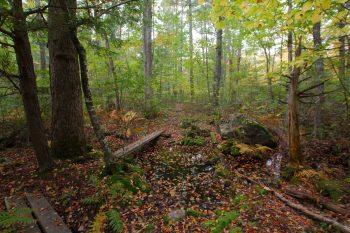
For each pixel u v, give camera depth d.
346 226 3.65
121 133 9.55
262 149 7.14
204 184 5.65
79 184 5.11
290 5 3.71
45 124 8.96
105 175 5.41
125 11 5.45
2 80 7.34
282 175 5.89
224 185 5.55
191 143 8.95
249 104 12.17
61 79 6.39
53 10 5.61
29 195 4.64
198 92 19.91
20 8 4.46
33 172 5.71
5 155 7.05
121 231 3.75
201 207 4.58
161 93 21.38
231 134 8.67
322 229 3.73
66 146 6.54
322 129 7.84
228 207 4.50
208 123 12.45
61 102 6.45
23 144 8.08
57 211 4.29
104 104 14.10
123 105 15.05
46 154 5.66
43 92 8.79
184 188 5.44
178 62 23.50
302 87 8.83
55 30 5.02
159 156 7.87
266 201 4.64
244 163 6.91
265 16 3.10
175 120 13.98
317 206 4.51
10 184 5.20
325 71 7.32
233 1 2.92
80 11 5.66
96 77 13.76
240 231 3.40
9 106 8.55
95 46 5.91
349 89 6.08
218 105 14.70
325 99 8.10
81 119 6.85
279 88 10.84
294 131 6.17
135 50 17.80
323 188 4.99
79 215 4.20
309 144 7.54
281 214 4.16
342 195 4.68
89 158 6.58
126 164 5.96
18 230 3.60
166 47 23.39
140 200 4.73
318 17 2.57
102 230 3.72
